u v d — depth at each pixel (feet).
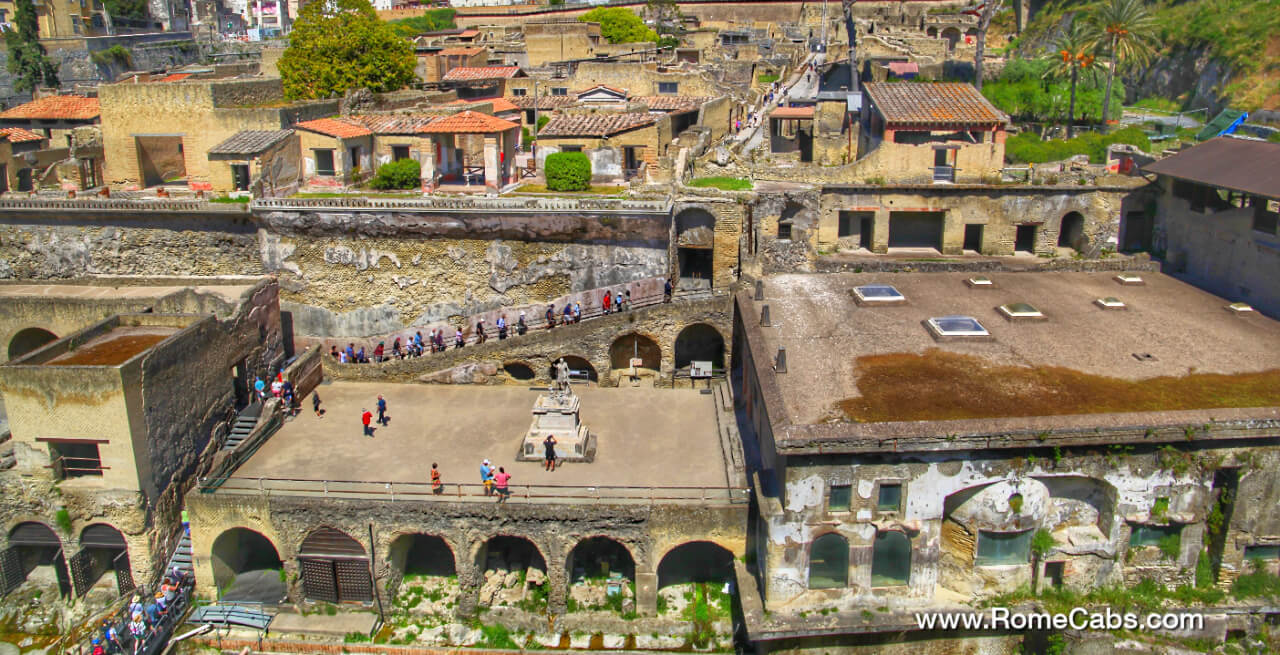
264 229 173.78
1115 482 104.32
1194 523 106.63
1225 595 107.76
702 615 122.11
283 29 462.19
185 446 132.87
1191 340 126.41
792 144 227.61
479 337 169.07
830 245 172.45
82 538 125.59
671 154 191.72
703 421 146.72
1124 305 139.33
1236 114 222.28
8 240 180.45
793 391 112.68
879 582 109.19
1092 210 169.37
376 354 171.32
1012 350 124.26
